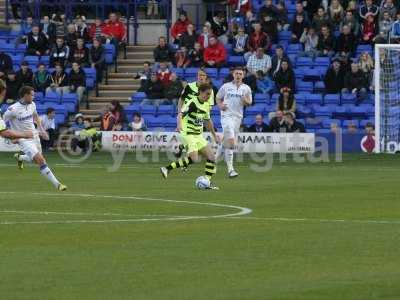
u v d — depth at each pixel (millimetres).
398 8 81688
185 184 48688
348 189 45656
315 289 22453
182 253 27031
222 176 54156
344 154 71188
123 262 25734
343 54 78062
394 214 35688
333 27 80125
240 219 34188
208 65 79375
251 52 78938
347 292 22125
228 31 82562
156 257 26438
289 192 44219
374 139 72312
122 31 83938
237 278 23719
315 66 78688
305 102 76125
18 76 78750
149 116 76750
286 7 84375
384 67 72375
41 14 89750
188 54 80000
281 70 76375
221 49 79375
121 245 28328
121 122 74250
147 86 77812
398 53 72312
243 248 27828
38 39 82750
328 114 75188
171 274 24203
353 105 75875
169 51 80750
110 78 82062
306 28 80125
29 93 52656
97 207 38031
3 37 85312
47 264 25438
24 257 26422
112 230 31328
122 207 38062
